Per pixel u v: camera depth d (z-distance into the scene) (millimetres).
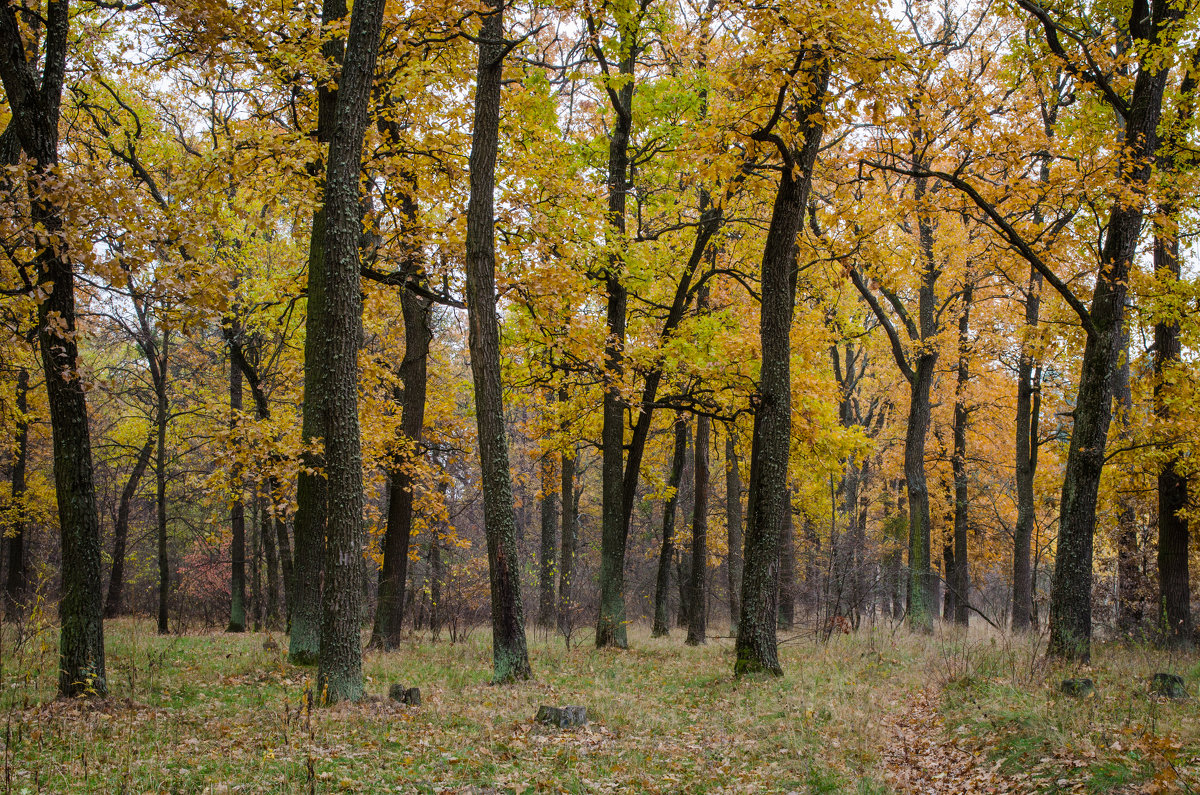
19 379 18188
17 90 8273
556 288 12695
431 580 21359
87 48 11688
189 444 23797
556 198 13039
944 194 11719
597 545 36281
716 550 28719
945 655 10797
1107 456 14156
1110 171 10477
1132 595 17109
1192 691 8516
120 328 13531
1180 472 14430
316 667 10836
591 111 17953
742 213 16797
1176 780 5062
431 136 11969
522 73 13094
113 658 11406
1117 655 11648
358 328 8641
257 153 10648
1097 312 11422
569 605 21844
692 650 15570
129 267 8008
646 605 37312
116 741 6566
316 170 11430
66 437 8359
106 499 27656
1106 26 12719
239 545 21219
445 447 16188
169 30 10234
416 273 12359
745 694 9711
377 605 14172
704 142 10305
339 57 11422
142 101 16078
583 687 9914
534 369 15727
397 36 11250
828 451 17188
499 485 10203
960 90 10828
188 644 13766
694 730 7996
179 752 6215
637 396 15602
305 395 11555
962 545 25031
